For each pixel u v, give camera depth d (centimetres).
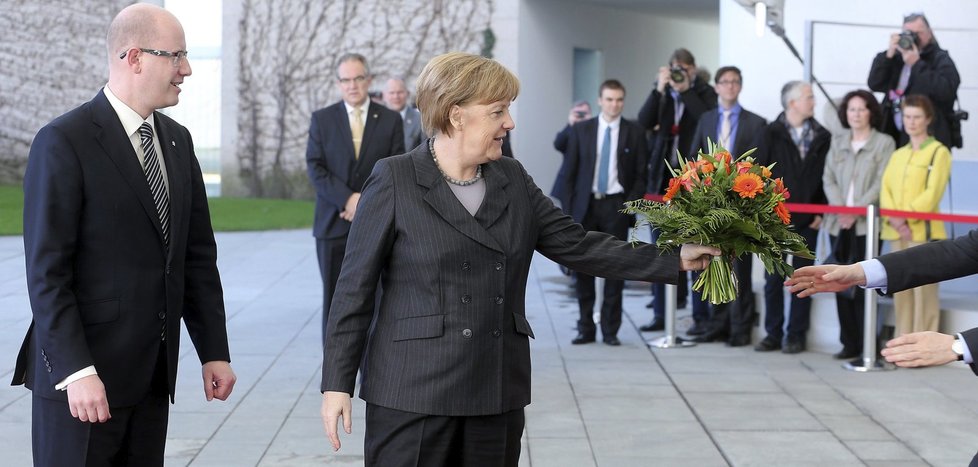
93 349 311
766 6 833
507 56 1930
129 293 314
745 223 317
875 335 714
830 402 623
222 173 2078
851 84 888
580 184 800
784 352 765
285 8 2022
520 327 307
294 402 608
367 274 302
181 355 725
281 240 1401
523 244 308
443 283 298
